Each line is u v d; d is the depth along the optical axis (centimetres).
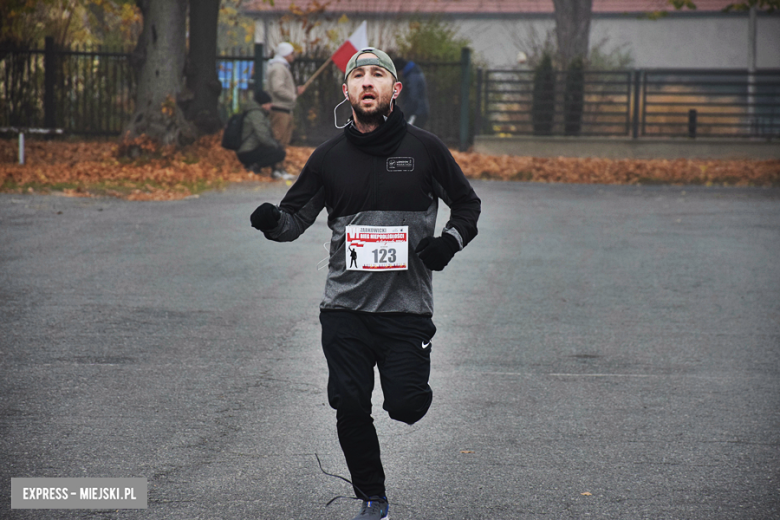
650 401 1136
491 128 5275
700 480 885
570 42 5891
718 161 4734
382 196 771
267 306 1623
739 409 1107
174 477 875
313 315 1567
